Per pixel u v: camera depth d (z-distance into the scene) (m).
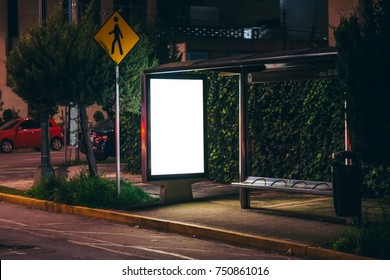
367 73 12.36
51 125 39.06
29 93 18.39
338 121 17.45
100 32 16.41
